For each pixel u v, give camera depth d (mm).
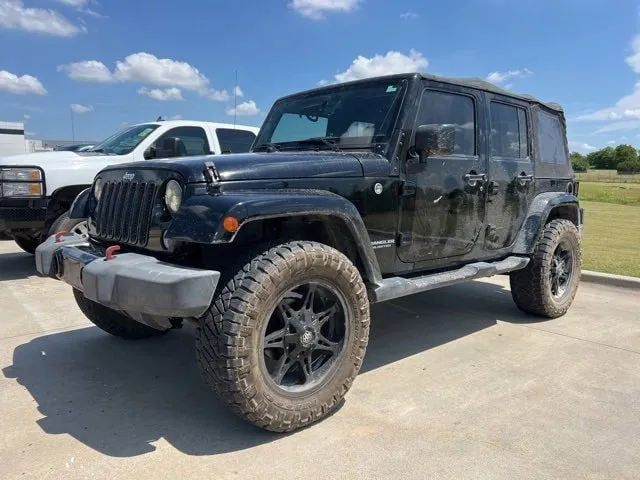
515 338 4355
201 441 2664
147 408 3023
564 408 3064
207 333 2521
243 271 2580
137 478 2346
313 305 2959
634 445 2658
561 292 5047
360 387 3344
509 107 4484
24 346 4016
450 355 3941
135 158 6766
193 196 2664
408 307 5316
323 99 4027
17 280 6199
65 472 2385
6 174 5883
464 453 2564
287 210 2660
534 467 2453
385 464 2469
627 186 47625
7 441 2648
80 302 3842
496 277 6918
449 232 3865
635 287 6223
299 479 2352
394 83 3656
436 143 3326
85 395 3189
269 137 4301
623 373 3609
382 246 3416
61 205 6262
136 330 4086
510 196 4438
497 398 3193
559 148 5344
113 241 3168
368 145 3516
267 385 2613
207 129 7488
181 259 2844
